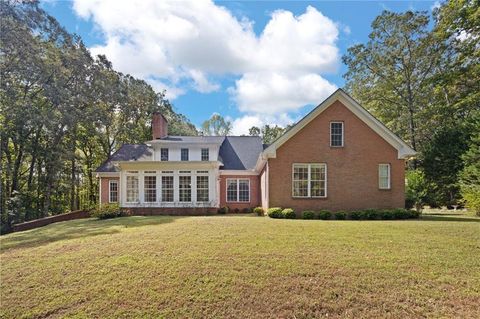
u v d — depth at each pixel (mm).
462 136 22156
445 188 22625
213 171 22078
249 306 5586
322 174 17766
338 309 5418
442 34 22844
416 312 5281
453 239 9312
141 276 6824
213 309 5535
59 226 15852
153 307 5676
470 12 20156
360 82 30953
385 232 10367
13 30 21281
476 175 16703
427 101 29109
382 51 29047
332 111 17922
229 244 8820
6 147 26078
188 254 8000
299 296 5816
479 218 15523
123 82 36250
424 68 28141
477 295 5746
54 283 6805
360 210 16641
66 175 32250
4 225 23609
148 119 41000
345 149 17781
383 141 17859
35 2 23172
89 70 28297
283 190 17594
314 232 10422
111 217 18469
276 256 7695
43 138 27812
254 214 20562
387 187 17703
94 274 7082
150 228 12188
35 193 28859
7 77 22250
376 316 5199
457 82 23531
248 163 24812
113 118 36125
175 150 25125
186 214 21172
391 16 27672
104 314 5555
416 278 6398
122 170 21938
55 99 24266
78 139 32562
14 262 8281
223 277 6586
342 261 7301
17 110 22094
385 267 6934
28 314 5742
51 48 24625
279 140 17672
